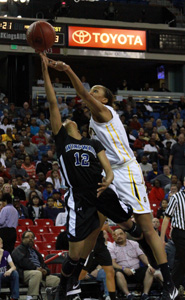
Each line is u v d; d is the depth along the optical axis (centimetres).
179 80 2689
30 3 2475
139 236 510
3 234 940
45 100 2369
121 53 2523
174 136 2109
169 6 2914
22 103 2441
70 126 474
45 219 1205
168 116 2295
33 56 2448
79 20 2462
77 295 481
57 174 1458
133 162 509
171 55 2606
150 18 2656
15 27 2359
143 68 2848
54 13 2411
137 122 2075
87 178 463
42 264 887
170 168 1691
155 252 501
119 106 2300
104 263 705
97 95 527
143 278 859
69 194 468
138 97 2539
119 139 503
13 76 2486
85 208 463
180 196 711
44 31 450
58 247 934
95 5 2564
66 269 476
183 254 708
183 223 705
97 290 853
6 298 888
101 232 702
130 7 2630
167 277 494
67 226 468
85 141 469
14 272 835
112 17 2498
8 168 1541
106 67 2823
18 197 1237
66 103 2338
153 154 1788
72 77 468
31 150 1722
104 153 470
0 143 1636
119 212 473
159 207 1404
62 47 2436
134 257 885
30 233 880
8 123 1923
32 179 1368
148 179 1628
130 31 2533
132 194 496
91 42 2477
